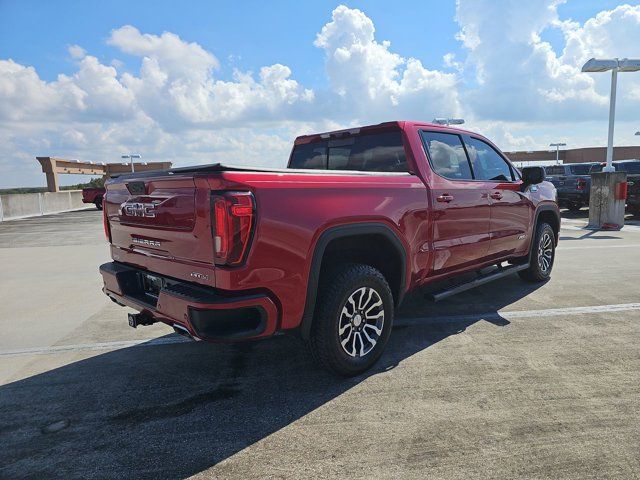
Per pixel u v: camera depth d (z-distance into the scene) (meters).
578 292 5.52
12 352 4.08
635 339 3.93
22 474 2.30
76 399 3.11
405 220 3.56
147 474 2.28
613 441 2.44
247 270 2.62
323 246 2.97
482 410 2.79
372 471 2.25
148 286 3.36
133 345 4.18
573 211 17.72
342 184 3.14
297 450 2.45
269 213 2.69
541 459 2.30
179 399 3.07
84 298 6.08
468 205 4.28
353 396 3.03
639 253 8.15
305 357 3.74
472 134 4.71
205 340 2.62
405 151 3.90
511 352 3.69
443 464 2.28
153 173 3.13
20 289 6.68
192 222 2.73
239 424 2.73
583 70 12.38
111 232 3.78
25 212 24.91
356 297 3.27
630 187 14.07
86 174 43.19
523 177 5.12
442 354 3.69
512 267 5.27
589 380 3.16
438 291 4.19
